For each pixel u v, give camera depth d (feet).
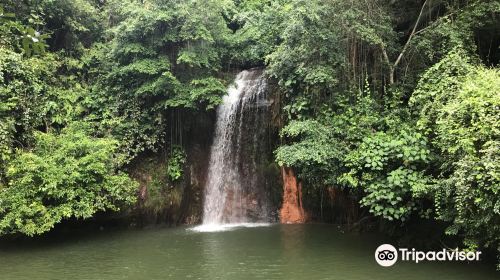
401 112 30.19
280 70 35.47
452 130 22.00
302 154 29.55
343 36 34.04
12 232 32.37
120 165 39.99
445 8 35.70
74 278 25.25
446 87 25.79
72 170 34.22
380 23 34.01
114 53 42.96
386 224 35.24
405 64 34.30
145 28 41.47
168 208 43.04
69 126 39.52
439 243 28.94
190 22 41.81
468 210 21.75
